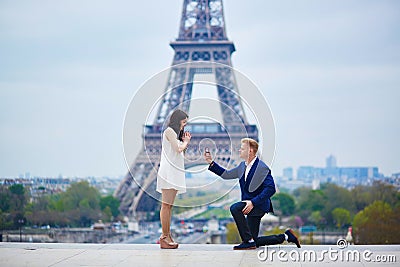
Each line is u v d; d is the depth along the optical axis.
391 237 76.56
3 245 14.64
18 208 62.94
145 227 75.06
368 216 77.88
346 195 98.25
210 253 13.45
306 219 102.25
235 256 13.10
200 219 81.12
